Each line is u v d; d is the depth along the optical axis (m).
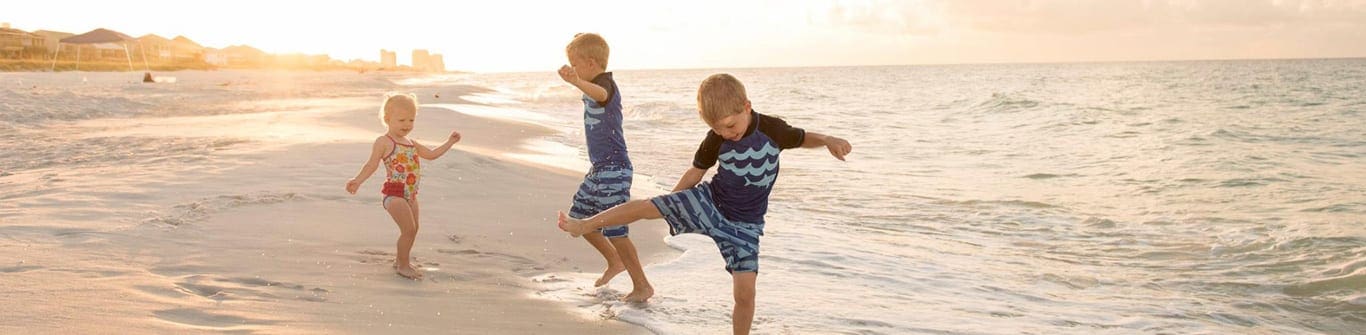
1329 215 7.98
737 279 3.74
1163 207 8.68
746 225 3.72
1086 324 4.79
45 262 4.45
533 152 13.35
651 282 5.18
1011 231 7.57
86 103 22.22
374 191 7.23
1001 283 5.71
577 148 14.27
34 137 12.66
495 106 29.27
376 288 4.43
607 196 4.61
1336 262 6.19
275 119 16.72
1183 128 18.12
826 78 88.69
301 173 8.01
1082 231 7.57
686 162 12.50
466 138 15.05
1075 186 10.18
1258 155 13.12
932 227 7.70
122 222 5.57
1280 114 22.67
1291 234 7.14
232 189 7.00
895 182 10.45
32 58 77.69
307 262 4.86
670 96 45.69
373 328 3.73
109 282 4.10
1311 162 12.21
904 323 4.58
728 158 3.61
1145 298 5.44
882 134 18.31
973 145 15.55
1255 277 5.95
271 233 5.53
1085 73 88.75
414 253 5.33
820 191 9.66
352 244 5.41
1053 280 5.86
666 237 6.55
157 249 4.91
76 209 6.01
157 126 15.03
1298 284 5.72
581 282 5.03
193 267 4.56
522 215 6.97
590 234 4.79
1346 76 60.34
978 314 4.88
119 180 7.41
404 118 4.82
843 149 3.56
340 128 14.72
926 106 29.72
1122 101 29.55
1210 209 8.51
